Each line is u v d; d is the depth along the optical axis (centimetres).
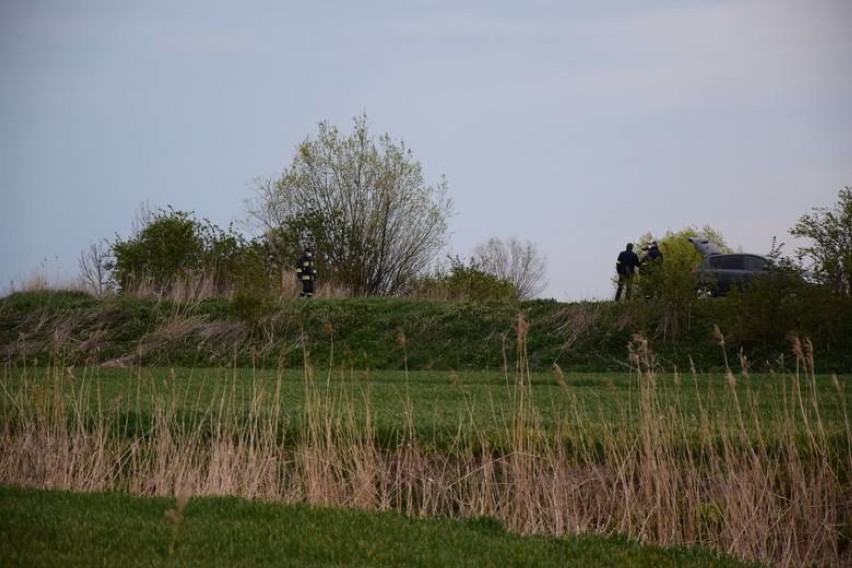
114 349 13600
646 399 5700
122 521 3816
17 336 13938
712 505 5241
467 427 6306
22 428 5931
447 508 5416
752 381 10031
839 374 11706
